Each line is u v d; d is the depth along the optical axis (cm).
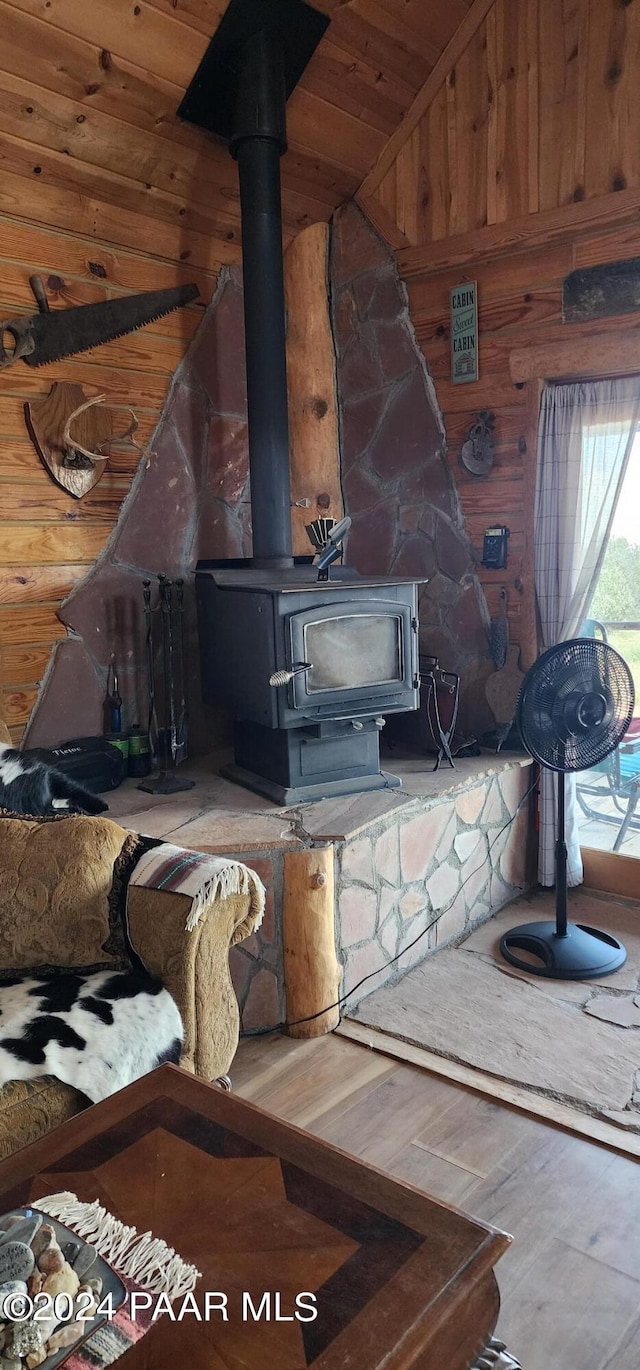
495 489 349
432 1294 106
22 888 212
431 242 351
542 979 290
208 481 354
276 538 320
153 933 203
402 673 302
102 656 323
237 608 296
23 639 300
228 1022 212
